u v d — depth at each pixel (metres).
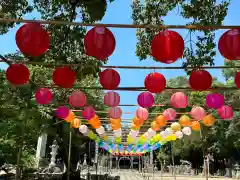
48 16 6.91
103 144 15.16
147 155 36.47
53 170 19.83
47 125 13.27
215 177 28.47
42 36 3.65
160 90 5.09
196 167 33.34
